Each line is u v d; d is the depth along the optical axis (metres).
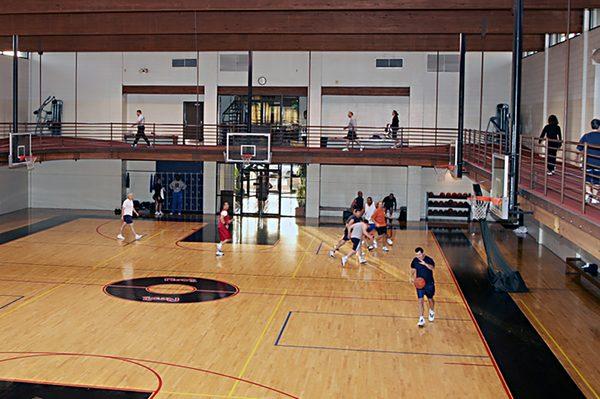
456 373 12.86
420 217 34.75
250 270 21.77
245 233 29.31
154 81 35.50
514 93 13.88
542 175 16.22
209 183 35.22
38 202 36.53
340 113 35.38
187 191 35.78
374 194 35.47
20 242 26.08
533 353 14.16
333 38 29.08
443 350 14.21
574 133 24.59
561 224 12.26
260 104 35.84
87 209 36.22
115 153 30.81
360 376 12.55
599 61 19.94
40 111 34.59
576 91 24.41
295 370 12.79
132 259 23.11
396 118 32.34
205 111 35.38
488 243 21.19
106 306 17.05
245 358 13.41
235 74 35.28
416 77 34.47
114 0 21.72
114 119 35.75
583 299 18.94
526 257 25.22
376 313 17.00
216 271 21.50
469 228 32.09
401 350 14.14
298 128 35.50
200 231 29.62
